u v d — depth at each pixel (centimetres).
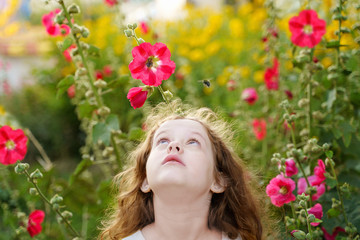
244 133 291
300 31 183
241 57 477
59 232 261
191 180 136
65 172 448
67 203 245
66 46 193
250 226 164
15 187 282
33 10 725
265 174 232
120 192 177
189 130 147
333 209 167
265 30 262
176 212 141
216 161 157
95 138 200
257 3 558
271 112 277
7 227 277
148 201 162
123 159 232
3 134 178
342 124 200
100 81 202
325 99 221
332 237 180
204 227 148
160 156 140
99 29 533
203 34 523
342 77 222
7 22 705
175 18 621
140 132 205
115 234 166
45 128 501
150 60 146
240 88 355
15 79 635
